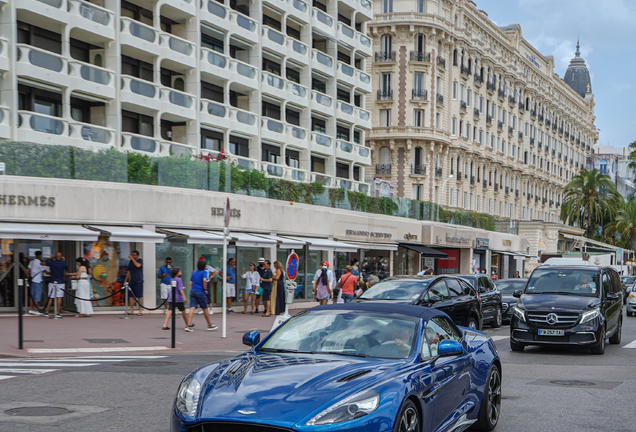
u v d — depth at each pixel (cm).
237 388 522
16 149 2080
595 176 7725
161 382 995
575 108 10444
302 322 673
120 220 2256
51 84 2720
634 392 983
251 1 3931
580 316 1453
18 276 2081
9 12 2570
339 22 4753
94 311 2205
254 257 2817
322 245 2962
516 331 1495
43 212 2094
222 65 3588
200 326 1972
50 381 991
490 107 7112
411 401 543
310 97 4366
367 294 1504
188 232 2381
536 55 8656
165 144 3156
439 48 6006
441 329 686
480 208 6906
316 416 477
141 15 3272
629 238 8769
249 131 3784
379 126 5866
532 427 756
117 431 698
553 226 6944
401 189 5794
